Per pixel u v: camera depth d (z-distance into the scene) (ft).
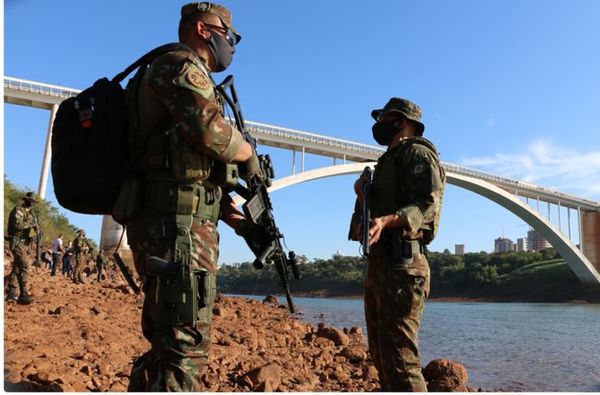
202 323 7.04
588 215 261.03
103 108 7.27
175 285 6.83
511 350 33.42
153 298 7.02
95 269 83.76
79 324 21.25
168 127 7.08
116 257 7.55
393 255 9.56
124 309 30.45
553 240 215.72
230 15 8.35
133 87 7.39
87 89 7.67
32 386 10.78
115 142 7.16
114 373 13.53
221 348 19.27
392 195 10.03
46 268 74.43
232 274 195.31
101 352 16.06
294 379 15.58
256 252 8.46
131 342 18.69
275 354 20.66
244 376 14.07
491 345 36.06
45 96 106.93
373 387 15.89
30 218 26.71
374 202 10.27
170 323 6.88
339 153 154.10
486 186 189.78
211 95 7.11
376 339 10.21
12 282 26.43
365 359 21.76
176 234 6.96
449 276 277.64
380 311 9.71
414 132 10.67
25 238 26.37
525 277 250.57
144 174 7.24
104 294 40.78
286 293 8.96
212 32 8.06
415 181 9.57
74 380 11.76
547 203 239.30
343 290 225.97
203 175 7.09
